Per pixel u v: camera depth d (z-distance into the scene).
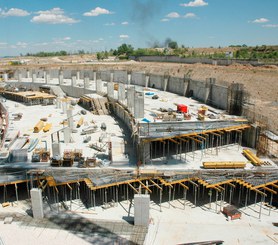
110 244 29.25
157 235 30.55
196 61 117.00
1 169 38.72
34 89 106.00
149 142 39.66
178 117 52.22
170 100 70.38
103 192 37.88
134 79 96.50
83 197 37.88
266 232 30.69
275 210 34.50
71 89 97.06
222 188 33.75
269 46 147.50
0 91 96.81
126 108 63.53
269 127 46.94
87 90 90.31
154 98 72.06
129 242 29.48
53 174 36.91
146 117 54.44
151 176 36.00
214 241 29.08
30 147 48.78
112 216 33.91
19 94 88.56
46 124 63.81
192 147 44.56
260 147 42.53
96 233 30.95
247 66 92.88
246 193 35.97
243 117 48.88
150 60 141.62
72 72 111.69
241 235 30.27
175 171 36.81
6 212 34.75
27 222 32.91
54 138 54.72
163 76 84.25
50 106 83.50
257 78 76.50
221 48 179.88
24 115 73.19
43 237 30.45
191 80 73.75
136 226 31.94
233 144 47.47
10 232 31.23
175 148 45.88
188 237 30.14
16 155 41.72
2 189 39.84
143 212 31.38
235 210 33.41
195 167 38.56
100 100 77.00
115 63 140.12
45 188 38.72
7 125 63.25
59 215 34.09
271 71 81.25
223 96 59.59
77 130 59.75
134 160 42.28
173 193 37.44
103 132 58.16
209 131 42.50
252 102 62.78
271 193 35.16
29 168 38.97
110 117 70.56
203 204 36.03
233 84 54.78
